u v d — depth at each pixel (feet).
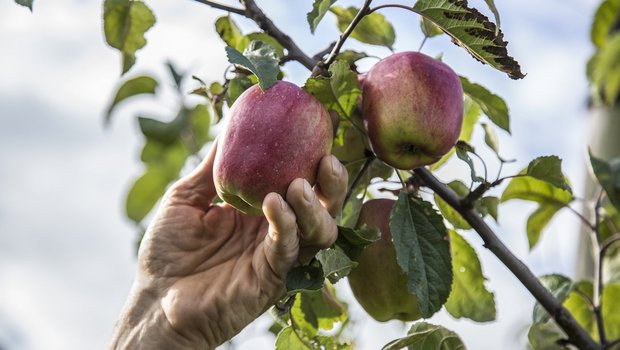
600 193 4.86
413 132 4.07
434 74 4.09
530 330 4.70
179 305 4.13
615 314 5.14
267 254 3.92
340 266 4.03
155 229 4.26
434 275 4.15
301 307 4.50
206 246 4.24
